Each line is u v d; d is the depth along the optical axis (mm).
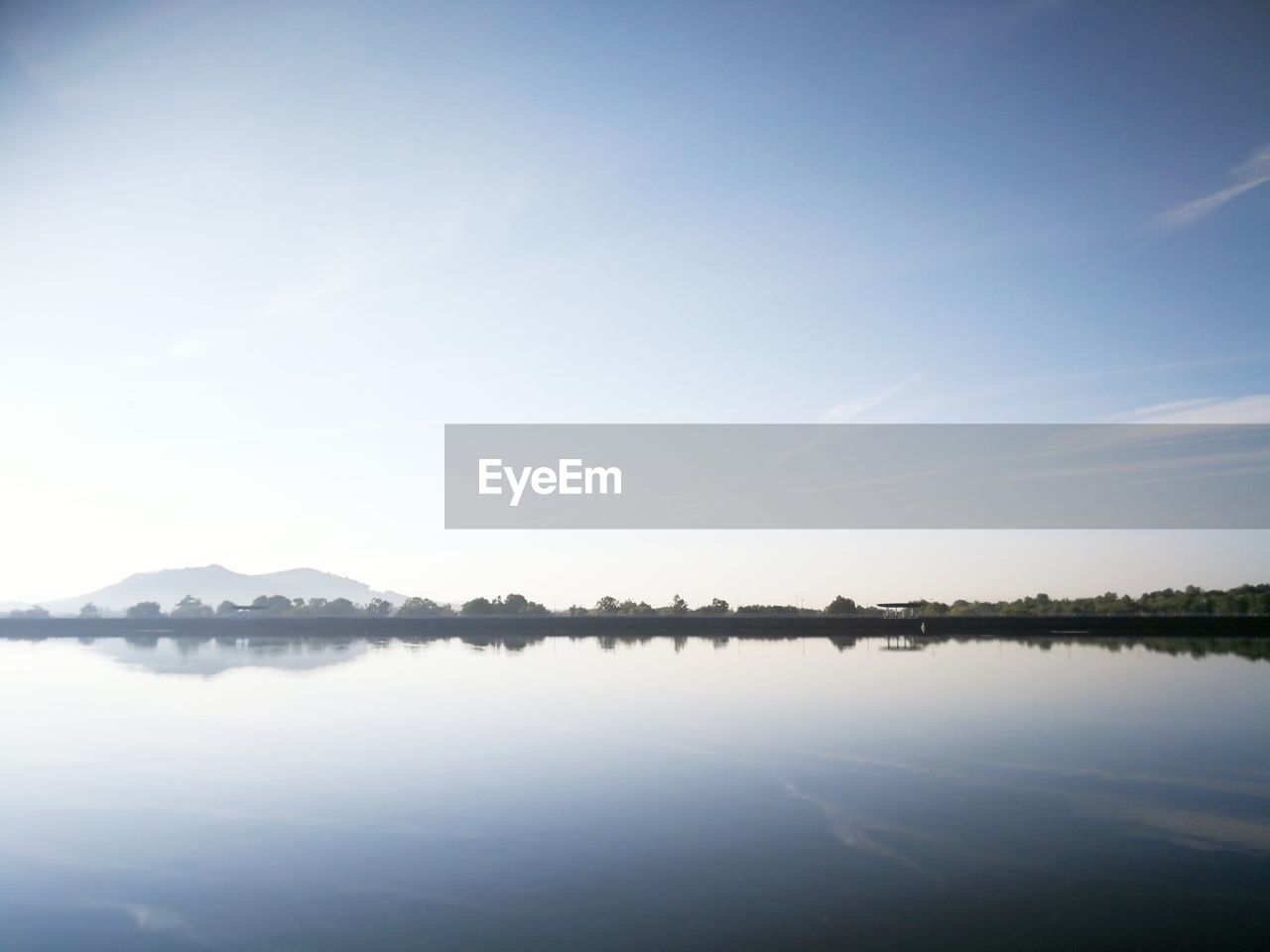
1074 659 50594
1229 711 32094
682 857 16781
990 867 16234
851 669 46625
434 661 52188
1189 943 13086
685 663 50438
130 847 17578
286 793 21344
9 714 32844
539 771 23516
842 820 19078
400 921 13977
